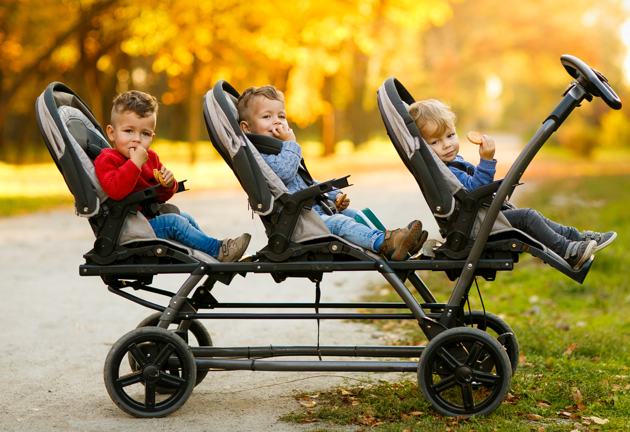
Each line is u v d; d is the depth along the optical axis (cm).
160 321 397
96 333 611
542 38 4709
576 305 732
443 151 404
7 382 471
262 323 652
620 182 2127
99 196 389
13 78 3138
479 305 720
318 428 372
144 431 371
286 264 390
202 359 402
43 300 745
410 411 398
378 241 386
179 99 3167
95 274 395
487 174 384
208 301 428
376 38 2973
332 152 3984
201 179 2570
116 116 409
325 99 3869
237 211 1576
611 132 5328
